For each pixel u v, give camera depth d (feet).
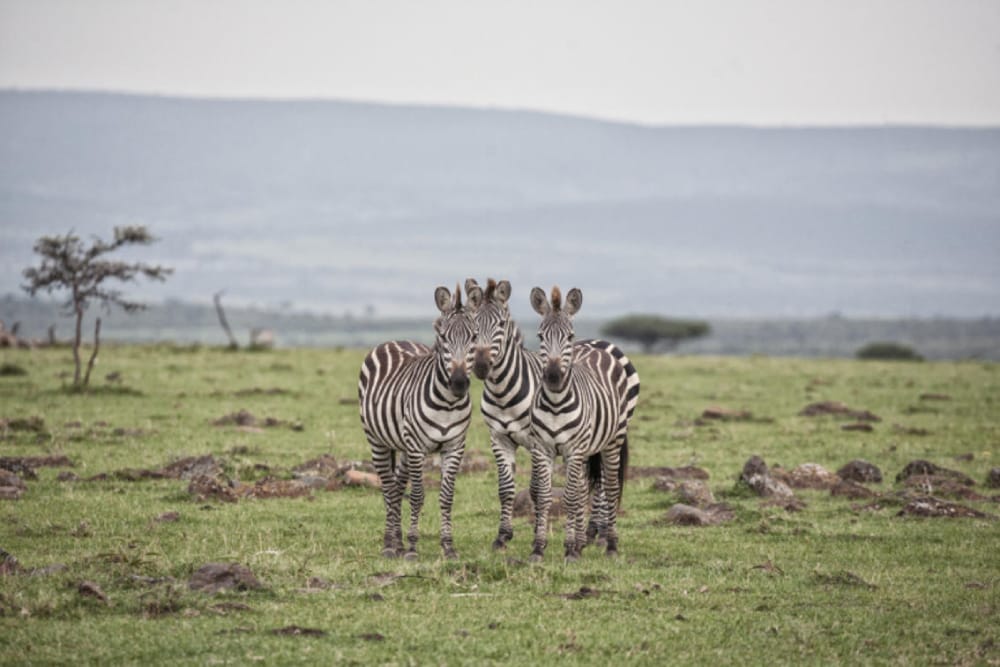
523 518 113.80
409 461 94.63
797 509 118.11
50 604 74.59
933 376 282.15
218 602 77.46
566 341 89.51
